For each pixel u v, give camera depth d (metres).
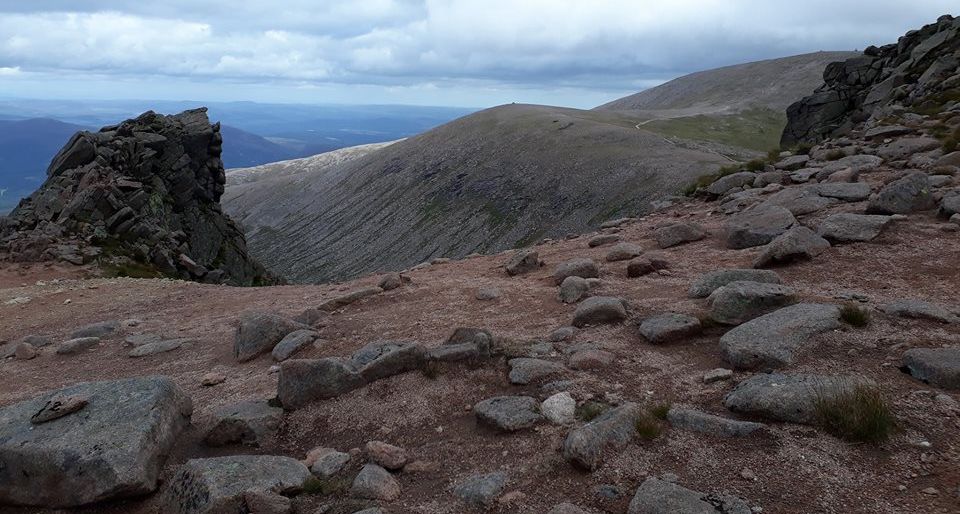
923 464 5.27
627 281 12.66
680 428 6.48
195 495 6.02
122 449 6.71
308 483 6.43
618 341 9.38
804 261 11.66
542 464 6.27
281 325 12.28
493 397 7.92
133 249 46.03
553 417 7.16
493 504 5.70
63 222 45.38
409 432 7.69
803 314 8.30
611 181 174.88
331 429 8.09
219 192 69.62
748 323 8.45
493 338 9.72
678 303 10.49
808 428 6.04
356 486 6.25
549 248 19.61
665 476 5.64
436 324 11.91
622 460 6.04
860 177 17.95
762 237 13.66
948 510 4.62
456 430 7.53
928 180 14.64
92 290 26.27
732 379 7.46
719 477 5.54
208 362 12.35
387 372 8.98
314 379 8.65
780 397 6.32
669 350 8.80
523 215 180.62
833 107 52.41
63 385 12.07
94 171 51.50
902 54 47.25
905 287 9.67
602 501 5.47
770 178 20.75
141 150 58.81
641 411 6.77
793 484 5.27
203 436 8.07
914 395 6.35
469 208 198.25
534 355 9.21
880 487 5.07
